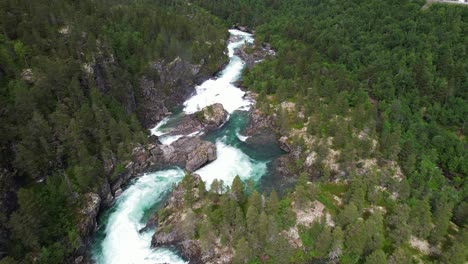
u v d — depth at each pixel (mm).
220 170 98438
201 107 130375
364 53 143500
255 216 67250
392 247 69688
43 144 79438
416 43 134375
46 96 89188
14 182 73938
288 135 109625
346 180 89688
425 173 87062
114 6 164125
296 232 72812
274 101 128000
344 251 67688
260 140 112500
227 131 117188
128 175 94062
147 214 83062
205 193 80875
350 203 71188
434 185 86375
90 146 89688
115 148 94500
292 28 177375
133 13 153375
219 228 71438
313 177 93750
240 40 195125
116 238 77062
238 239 68312
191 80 144625
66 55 102312
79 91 94125
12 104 82125
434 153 93750
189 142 107312
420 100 113812
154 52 135125
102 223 81125
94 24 126125
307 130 106625
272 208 71938
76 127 84875
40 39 102750
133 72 126438
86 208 78312
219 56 160750
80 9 136000
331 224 74875
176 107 131500
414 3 156375
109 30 133875
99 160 88688
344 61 145250
